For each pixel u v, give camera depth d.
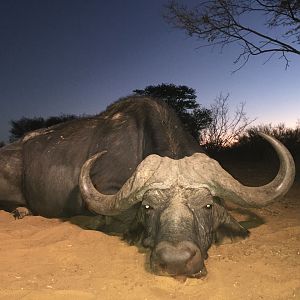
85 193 1.47
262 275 1.30
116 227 1.70
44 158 2.16
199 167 1.38
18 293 1.17
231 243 1.59
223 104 5.36
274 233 1.70
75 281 1.26
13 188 2.28
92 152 1.99
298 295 1.18
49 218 2.18
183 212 1.31
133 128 1.88
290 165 1.42
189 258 1.19
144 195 1.39
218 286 1.22
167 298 1.16
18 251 1.48
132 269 1.34
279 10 4.07
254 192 1.42
